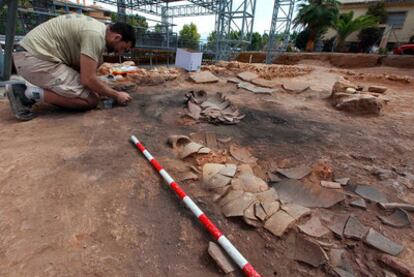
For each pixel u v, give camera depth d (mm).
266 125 2369
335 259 936
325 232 1057
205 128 2199
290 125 2396
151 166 1503
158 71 4410
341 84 3395
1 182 1241
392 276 869
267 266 914
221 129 2205
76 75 2229
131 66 4891
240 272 880
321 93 3846
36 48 1975
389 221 1131
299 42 15008
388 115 2828
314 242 997
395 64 9188
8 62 3289
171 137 1819
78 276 816
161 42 12359
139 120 2285
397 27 13914
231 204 1187
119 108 2572
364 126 2436
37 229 983
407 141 2078
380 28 14086
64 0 11430
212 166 1487
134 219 1084
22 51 2012
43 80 2066
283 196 1300
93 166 1447
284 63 11797
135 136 1923
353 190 1376
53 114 2322
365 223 1119
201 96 2924
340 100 3082
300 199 1283
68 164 1448
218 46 10633
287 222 1071
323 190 1347
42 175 1320
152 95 3176
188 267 891
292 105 3141
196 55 4918
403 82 5434
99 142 1776
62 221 1031
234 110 2684
